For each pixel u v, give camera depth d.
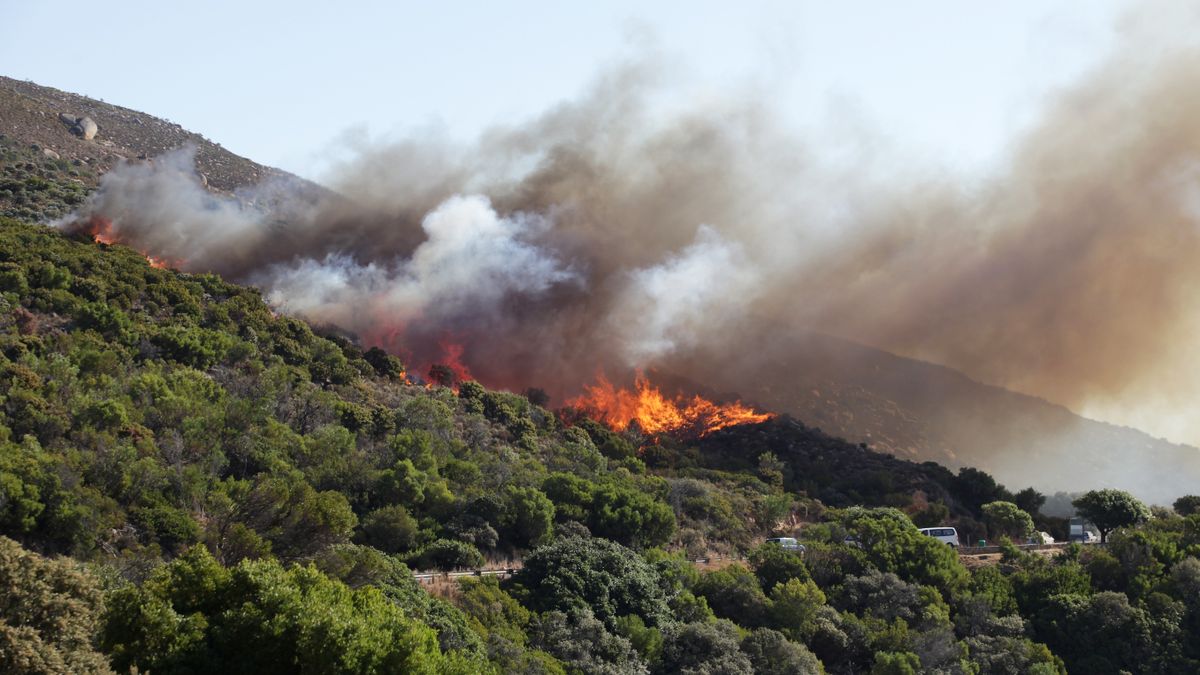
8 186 172.00
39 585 47.91
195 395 103.00
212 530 73.88
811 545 103.44
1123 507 123.75
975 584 101.00
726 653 79.44
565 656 73.56
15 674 44.09
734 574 95.56
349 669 51.16
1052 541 135.75
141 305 129.75
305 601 55.09
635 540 101.06
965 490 154.38
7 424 85.62
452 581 82.56
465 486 102.81
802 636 88.19
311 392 119.25
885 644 88.38
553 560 84.81
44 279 123.12
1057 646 93.81
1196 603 97.25
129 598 53.34
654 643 79.12
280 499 75.06
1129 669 90.75
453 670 55.72
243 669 52.75
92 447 85.94
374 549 81.00
